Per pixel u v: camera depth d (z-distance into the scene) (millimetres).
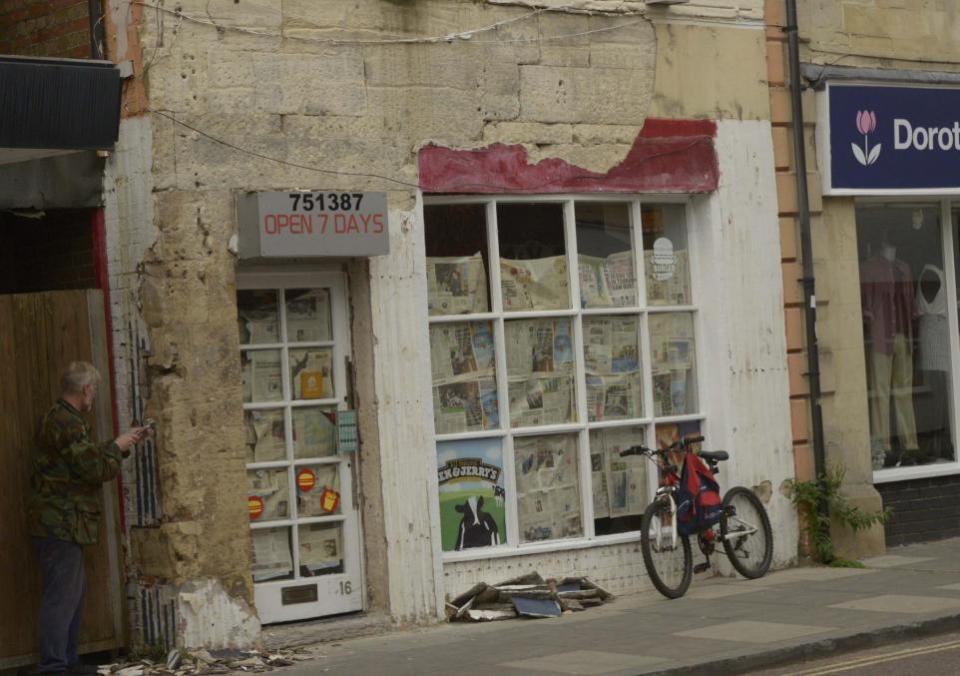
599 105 12680
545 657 9906
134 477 10547
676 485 12500
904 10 14820
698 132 13281
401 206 11555
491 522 12203
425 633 11281
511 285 12391
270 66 10953
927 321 15352
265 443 11188
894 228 15094
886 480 14688
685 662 9414
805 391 13852
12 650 10070
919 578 12625
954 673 9086
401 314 11523
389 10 11570
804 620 10750
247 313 11180
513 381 12406
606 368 12922
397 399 11484
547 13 12414
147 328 10414
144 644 10508
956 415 15430
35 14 11430
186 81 10562
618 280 13000
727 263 13406
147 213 10422
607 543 12688
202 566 10422
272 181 10922
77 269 10984
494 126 12086
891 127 14406
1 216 11625
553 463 12594
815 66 14094
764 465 13531
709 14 13375
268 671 10008
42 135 9484
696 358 13484
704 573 13258
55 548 9719
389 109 11531
